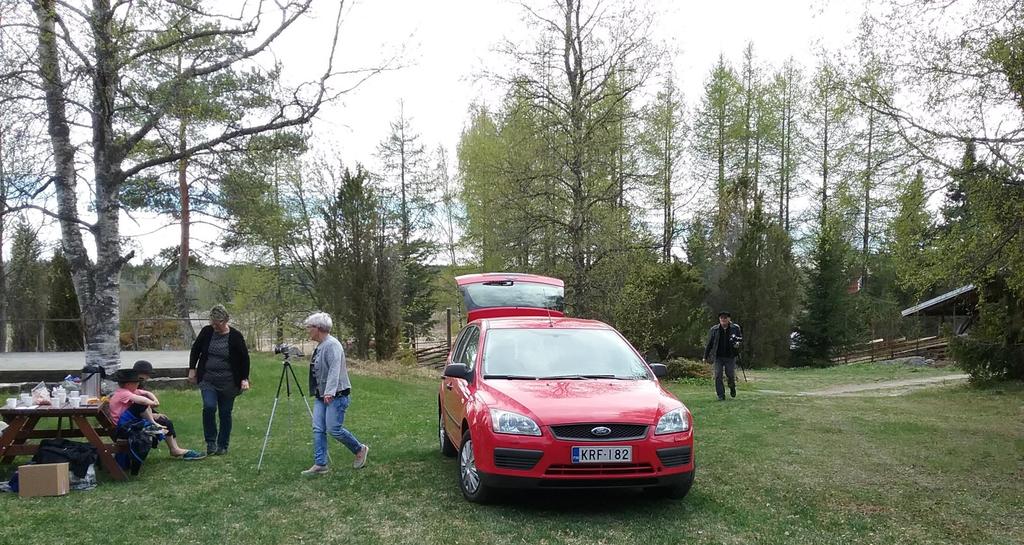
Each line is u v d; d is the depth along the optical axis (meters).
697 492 6.76
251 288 34.97
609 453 5.78
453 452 8.57
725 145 38.94
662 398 6.43
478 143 34.59
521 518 5.88
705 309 28.31
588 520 5.82
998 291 16.08
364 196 23.92
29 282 28.33
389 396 15.80
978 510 6.25
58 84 9.85
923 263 11.20
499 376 6.88
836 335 33.44
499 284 16.22
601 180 22.20
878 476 7.55
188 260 26.58
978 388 16.03
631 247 21.91
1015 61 9.20
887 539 5.43
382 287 23.70
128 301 30.55
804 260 38.41
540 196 22.11
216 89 10.72
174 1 10.09
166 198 23.03
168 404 12.54
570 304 21.52
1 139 10.80
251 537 5.49
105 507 6.36
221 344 8.90
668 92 32.59
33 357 18.86
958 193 10.41
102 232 10.83
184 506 6.38
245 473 7.74
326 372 7.71
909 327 40.53
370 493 6.79
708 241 37.56
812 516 5.98
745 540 5.34
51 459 7.05
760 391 18.45
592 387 6.50
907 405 13.70
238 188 13.24
